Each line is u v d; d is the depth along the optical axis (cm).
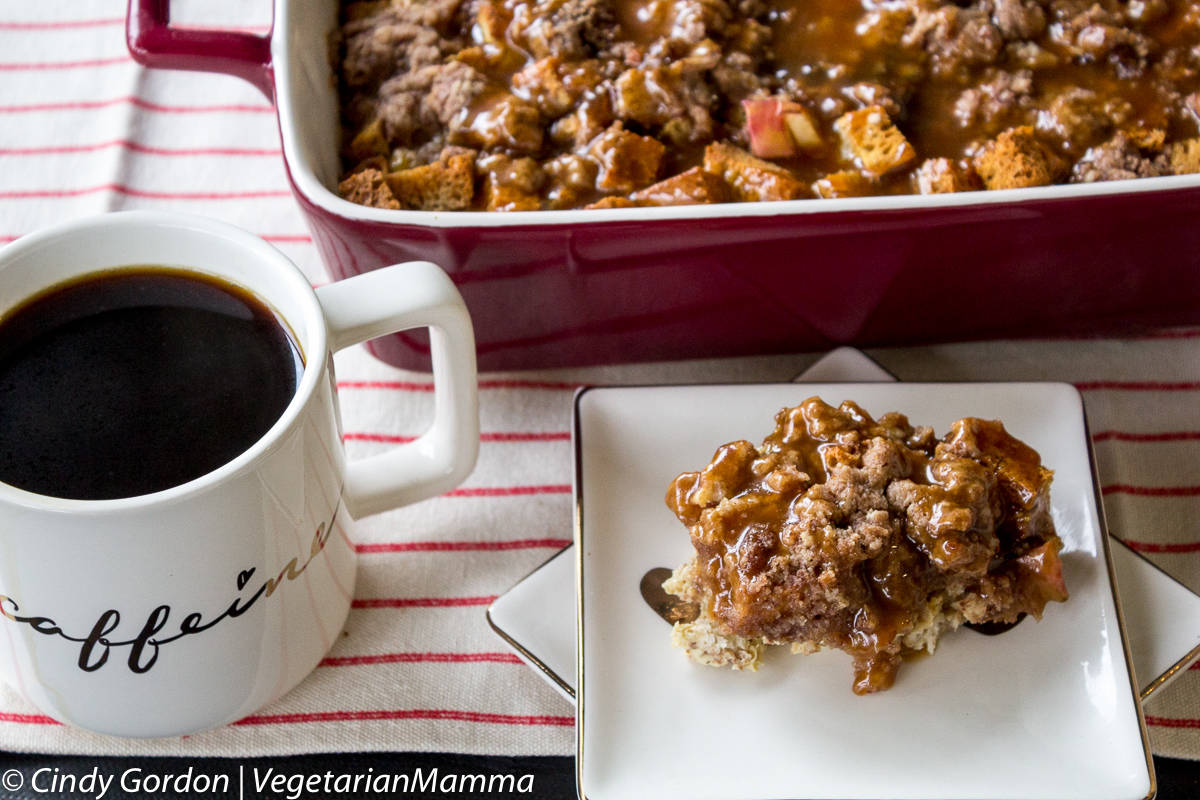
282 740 57
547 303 62
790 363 67
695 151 65
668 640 57
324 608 56
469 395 56
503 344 64
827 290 62
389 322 52
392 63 67
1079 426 60
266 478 49
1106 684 55
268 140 72
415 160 65
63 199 70
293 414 49
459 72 65
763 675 56
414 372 66
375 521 62
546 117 65
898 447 56
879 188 64
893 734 55
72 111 73
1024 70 67
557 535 62
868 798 53
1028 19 67
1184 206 59
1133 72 67
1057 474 60
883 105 65
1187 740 57
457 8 68
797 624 54
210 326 52
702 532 55
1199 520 62
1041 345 67
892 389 61
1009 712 55
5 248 51
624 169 64
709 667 56
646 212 58
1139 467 64
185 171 71
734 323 64
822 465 56
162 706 54
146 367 51
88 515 47
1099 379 66
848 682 56
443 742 58
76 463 50
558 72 65
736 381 66
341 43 67
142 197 70
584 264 60
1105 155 65
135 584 49
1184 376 66
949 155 65
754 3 67
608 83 65
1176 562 62
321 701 58
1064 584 56
